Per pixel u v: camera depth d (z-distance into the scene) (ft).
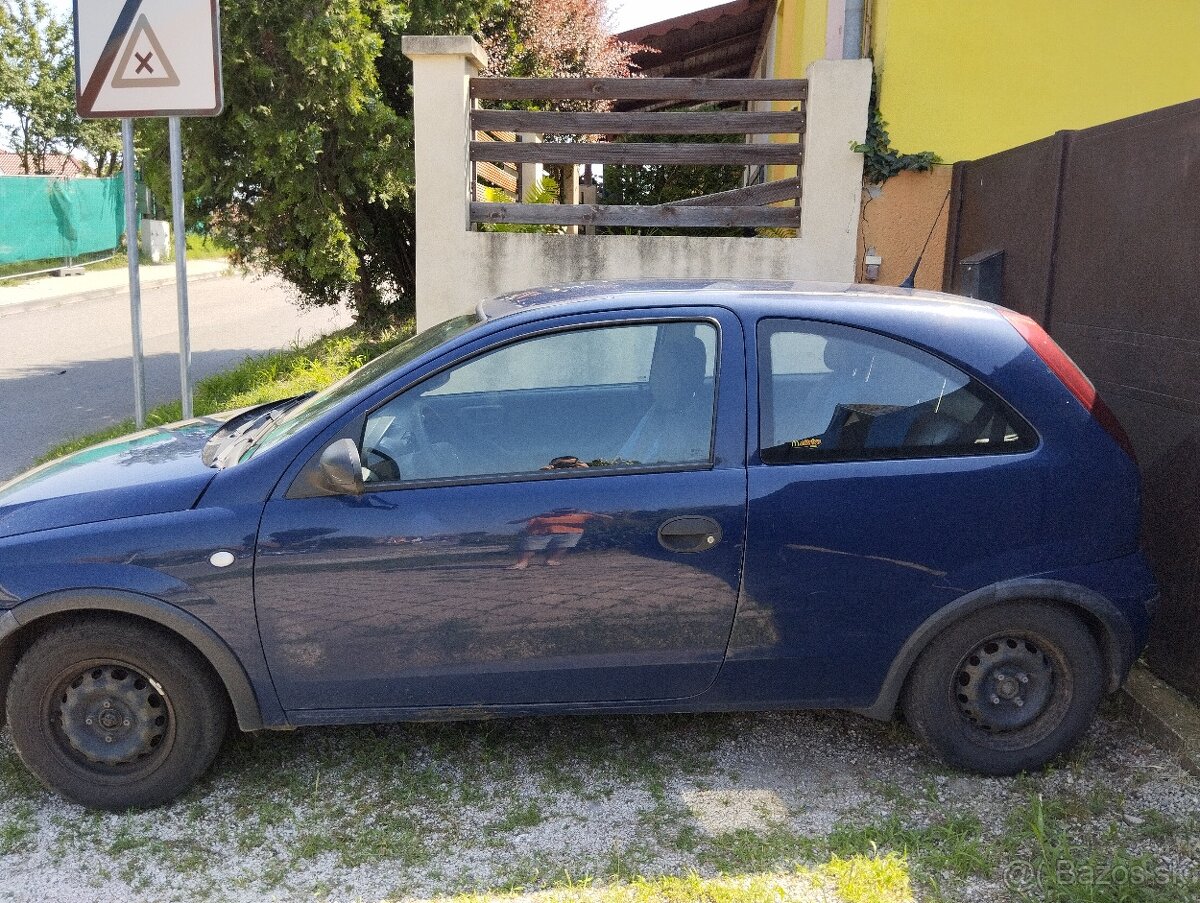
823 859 10.16
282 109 31.01
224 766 11.95
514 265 23.77
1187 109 12.69
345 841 10.56
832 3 28.81
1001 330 11.31
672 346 11.10
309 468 10.72
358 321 42.60
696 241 23.32
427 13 34.86
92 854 10.41
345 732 12.68
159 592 10.46
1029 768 11.55
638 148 23.66
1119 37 23.11
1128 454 11.37
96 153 104.83
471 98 23.89
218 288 78.64
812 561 10.76
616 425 11.02
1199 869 9.85
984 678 11.37
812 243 23.21
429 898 9.66
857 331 11.10
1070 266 15.89
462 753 12.23
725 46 51.39
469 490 10.71
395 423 11.00
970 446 10.98
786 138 39.27
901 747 12.33
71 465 12.26
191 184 33.27
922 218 23.38
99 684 10.85
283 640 10.73
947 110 23.41
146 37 17.24
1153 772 11.60
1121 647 11.29
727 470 10.75
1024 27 23.12
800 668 11.14
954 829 10.48
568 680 11.03
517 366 11.10
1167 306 13.08
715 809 11.07
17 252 75.46
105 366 42.06
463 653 10.87
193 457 11.85
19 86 94.58
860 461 10.85
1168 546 12.99
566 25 38.29
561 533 10.59
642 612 10.79
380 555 10.57
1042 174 17.12
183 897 9.73
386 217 38.04
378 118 31.42
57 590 10.39
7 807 11.23
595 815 10.97
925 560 10.87
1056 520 10.96
